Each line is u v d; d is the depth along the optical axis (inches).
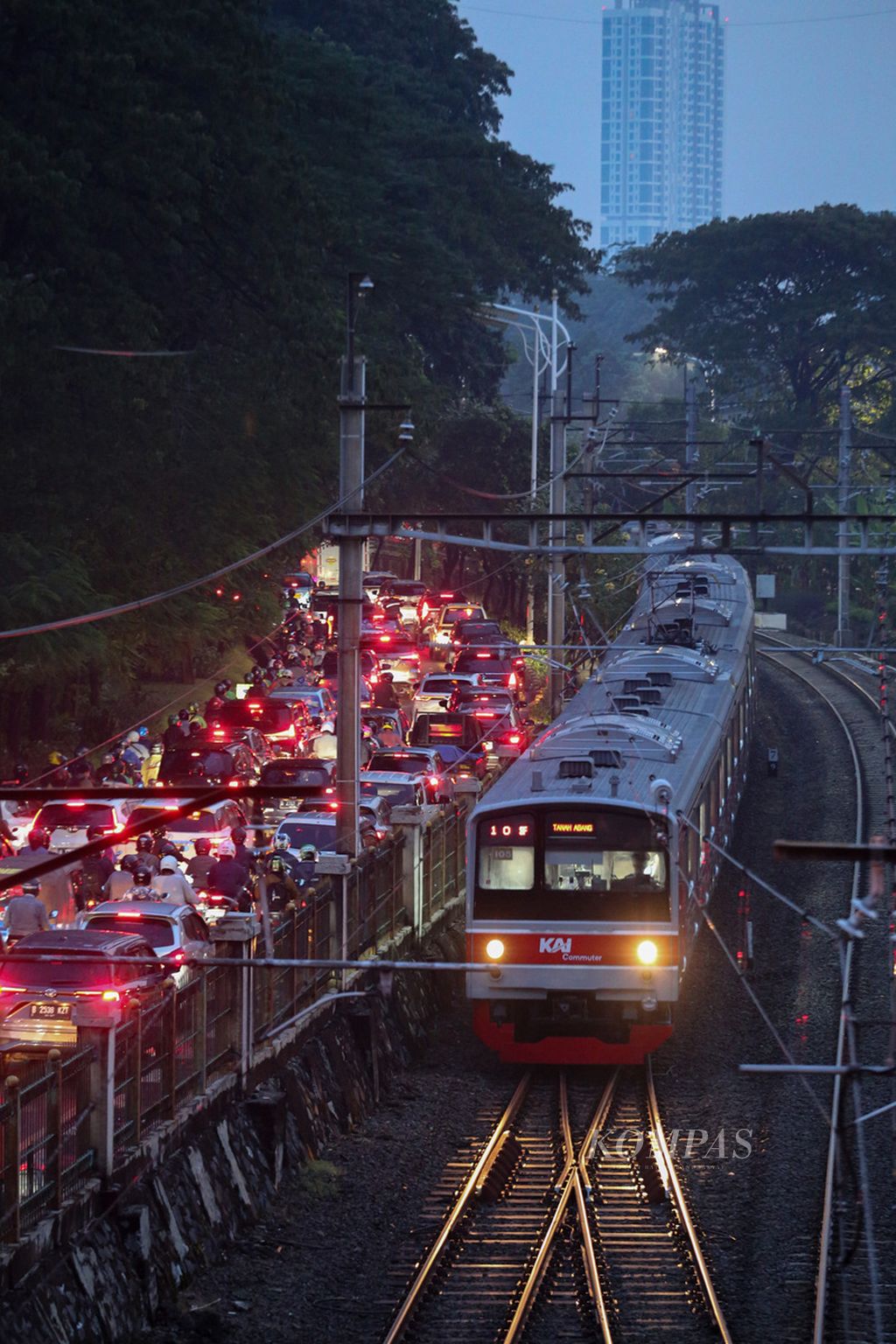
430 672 4849.9
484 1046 1903.3
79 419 3115.2
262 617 4365.2
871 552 1715.1
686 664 2632.9
